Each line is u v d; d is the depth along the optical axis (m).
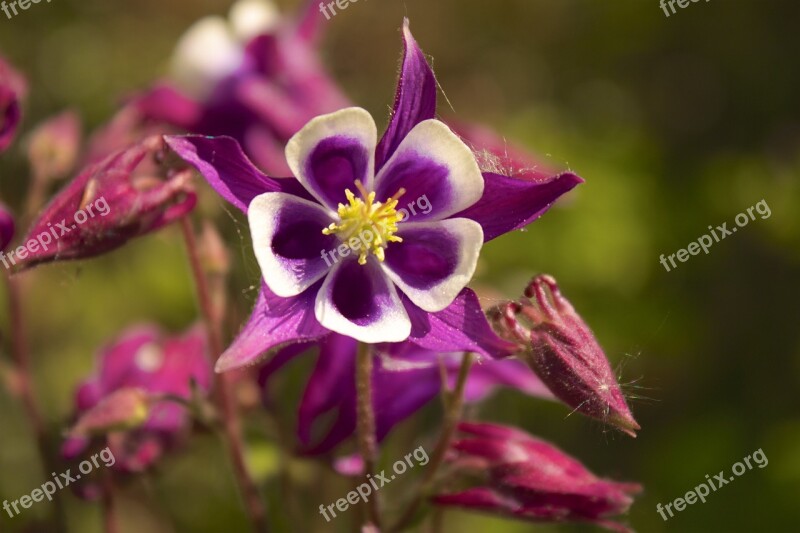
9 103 0.30
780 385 0.53
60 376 0.49
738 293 0.54
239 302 0.33
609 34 0.64
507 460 0.28
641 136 0.57
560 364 0.26
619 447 0.51
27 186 0.36
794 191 0.55
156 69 0.59
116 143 0.35
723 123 0.59
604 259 0.51
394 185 0.27
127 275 0.51
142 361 0.33
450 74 0.66
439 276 0.26
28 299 0.49
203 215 0.32
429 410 0.38
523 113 0.59
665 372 0.53
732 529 0.49
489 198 0.26
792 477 0.49
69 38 0.59
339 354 0.30
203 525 0.42
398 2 0.63
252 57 0.36
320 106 0.36
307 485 0.34
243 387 0.31
